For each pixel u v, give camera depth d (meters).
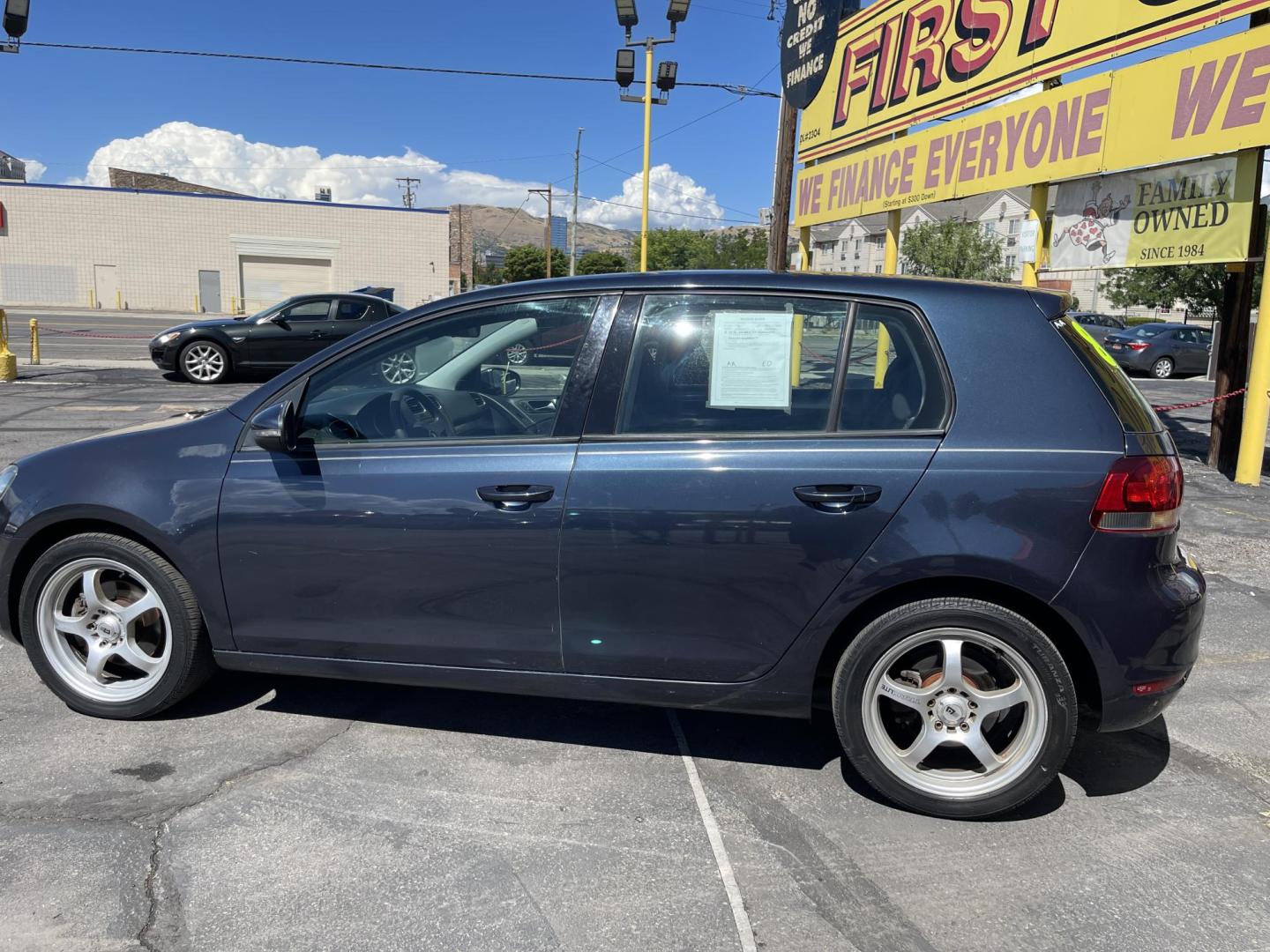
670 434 3.03
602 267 86.69
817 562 2.89
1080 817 3.04
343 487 3.15
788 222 16.06
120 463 3.36
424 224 48.50
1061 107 9.18
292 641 3.30
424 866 2.67
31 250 44.25
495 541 3.05
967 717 2.94
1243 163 7.44
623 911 2.50
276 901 2.49
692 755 3.40
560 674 3.15
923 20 11.55
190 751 3.30
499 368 3.26
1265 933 2.46
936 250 55.75
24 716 3.54
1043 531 2.78
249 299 47.00
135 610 3.44
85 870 2.59
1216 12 7.39
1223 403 9.16
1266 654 4.50
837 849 2.82
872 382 2.99
